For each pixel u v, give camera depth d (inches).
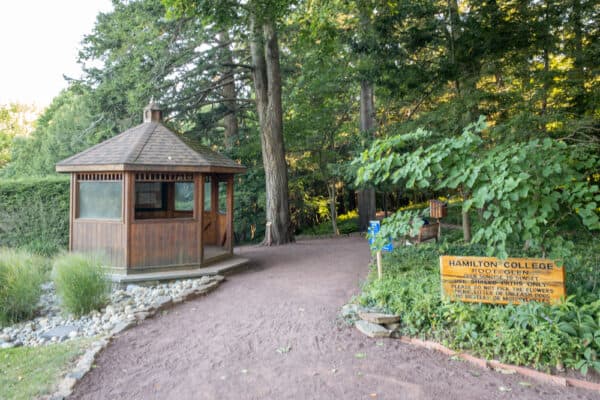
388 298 202.2
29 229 420.2
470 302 175.8
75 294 216.5
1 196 419.2
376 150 178.1
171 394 129.6
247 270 342.0
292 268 342.6
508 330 149.6
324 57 465.7
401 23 396.2
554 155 155.2
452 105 350.6
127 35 452.1
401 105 499.8
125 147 306.7
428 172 159.5
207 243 417.7
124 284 279.4
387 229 181.9
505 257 149.9
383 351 159.5
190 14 319.9
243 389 132.0
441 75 377.7
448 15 396.2
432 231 398.0
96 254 261.9
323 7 341.7
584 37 377.4
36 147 797.2
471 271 175.6
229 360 155.6
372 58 411.5
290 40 601.3
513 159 152.5
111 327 195.0
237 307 228.8
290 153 687.7
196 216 315.3
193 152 317.1
